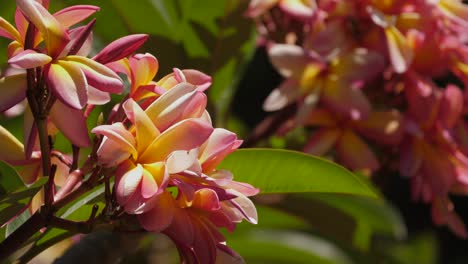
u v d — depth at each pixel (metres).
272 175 1.13
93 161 0.93
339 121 1.43
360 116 1.39
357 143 1.43
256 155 1.11
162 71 1.41
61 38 0.92
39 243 1.06
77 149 0.94
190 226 0.92
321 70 1.42
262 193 1.14
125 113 0.96
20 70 0.95
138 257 1.38
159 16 1.41
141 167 0.92
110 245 1.03
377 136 1.42
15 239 0.92
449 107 1.43
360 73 1.40
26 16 0.91
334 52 1.40
